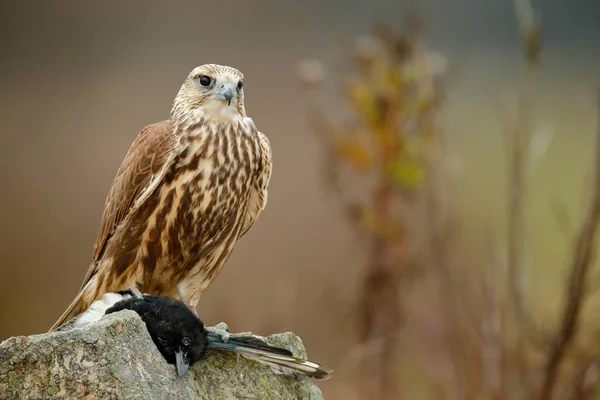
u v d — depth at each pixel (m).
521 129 10.95
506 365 10.88
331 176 12.76
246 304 12.92
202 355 7.50
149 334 7.24
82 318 8.03
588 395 10.34
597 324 10.93
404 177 12.36
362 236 12.62
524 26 10.77
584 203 10.55
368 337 12.27
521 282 10.77
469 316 11.34
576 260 10.19
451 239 12.28
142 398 6.70
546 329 10.82
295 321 13.14
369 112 12.59
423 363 11.99
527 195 11.05
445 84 12.95
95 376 6.67
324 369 7.60
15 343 6.67
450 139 16.62
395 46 12.93
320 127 12.95
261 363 7.68
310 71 13.38
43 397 6.64
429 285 13.14
